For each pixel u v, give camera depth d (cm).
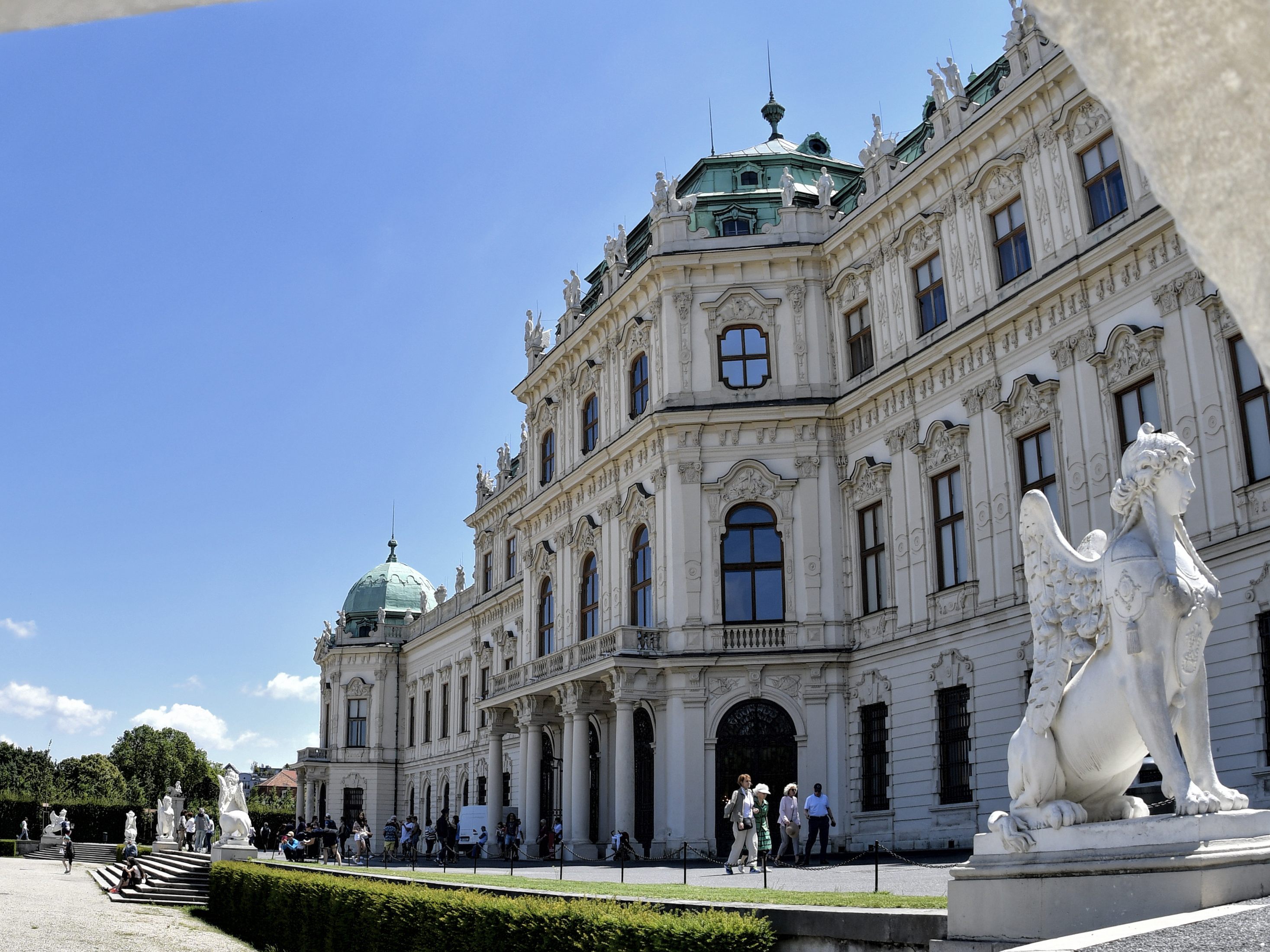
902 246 3750
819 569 3912
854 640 3834
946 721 3400
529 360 5419
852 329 4025
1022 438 3209
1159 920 642
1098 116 2997
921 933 1020
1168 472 829
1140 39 199
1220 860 726
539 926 1385
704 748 3828
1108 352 2900
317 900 2423
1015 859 848
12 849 8481
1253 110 195
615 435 4491
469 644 7000
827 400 3978
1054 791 866
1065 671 868
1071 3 201
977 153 3431
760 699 3850
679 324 4181
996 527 3250
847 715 3794
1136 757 845
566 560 4797
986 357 3344
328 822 7319
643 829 4022
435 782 7450
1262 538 2448
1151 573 810
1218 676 2519
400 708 8412
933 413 3562
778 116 5019
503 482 6606
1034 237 3195
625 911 1274
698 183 4591
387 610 8838
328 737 8600
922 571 3544
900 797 3512
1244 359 2558
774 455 4028
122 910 4062
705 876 2602
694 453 4062
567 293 5047
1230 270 195
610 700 4266
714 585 3959
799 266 4144
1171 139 198
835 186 4600
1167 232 2742
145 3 218
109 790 12100
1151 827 772
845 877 2305
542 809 5009
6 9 211
